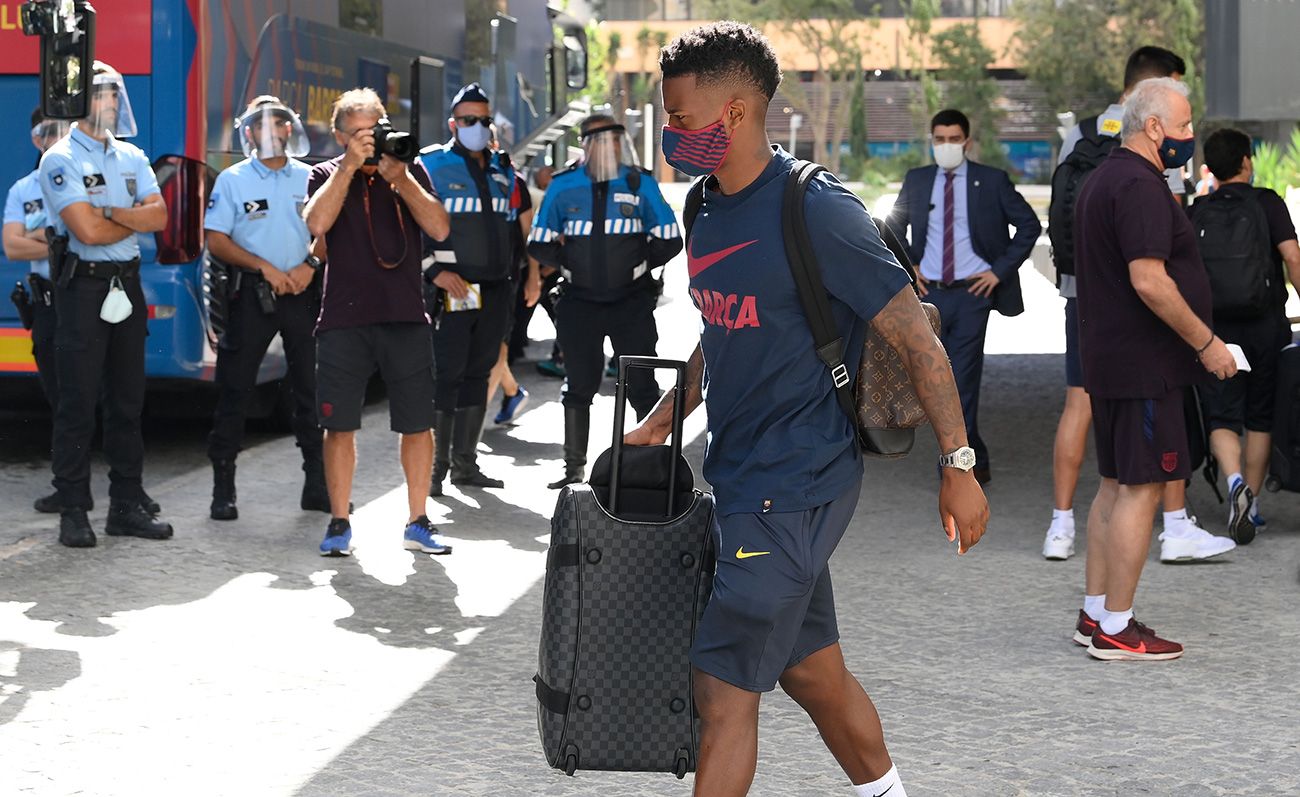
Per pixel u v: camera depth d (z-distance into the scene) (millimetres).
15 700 5227
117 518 7707
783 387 3420
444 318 8758
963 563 7246
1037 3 56750
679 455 3711
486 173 8828
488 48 14727
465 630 6129
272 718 5062
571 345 8797
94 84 7270
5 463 9961
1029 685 5414
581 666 3623
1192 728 4969
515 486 9148
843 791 4441
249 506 8500
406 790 4441
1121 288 5605
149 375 9539
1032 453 10234
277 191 8102
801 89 62750
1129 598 5684
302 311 8227
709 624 3461
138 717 5062
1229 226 7555
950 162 8938
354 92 7086
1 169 9680
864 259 3336
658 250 8633
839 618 6285
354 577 6969
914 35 62094
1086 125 7082
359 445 10469
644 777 4566
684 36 3357
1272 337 7668
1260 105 12773
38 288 7922
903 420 3461
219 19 9656
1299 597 6551
